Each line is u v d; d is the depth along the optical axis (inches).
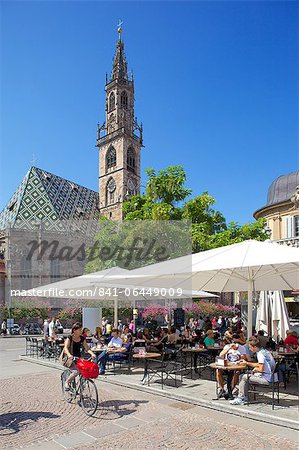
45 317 1728.6
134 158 3806.6
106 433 321.4
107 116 3843.5
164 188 1242.6
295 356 486.6
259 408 370.6
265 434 316.2
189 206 1218.0
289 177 1483.8
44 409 390.3
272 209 1456.7
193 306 1437.0
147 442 301.3
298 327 785.6
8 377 565.3
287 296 1268.5
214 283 649.6
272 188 1520.7
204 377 530.6
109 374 559.5
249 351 455.5
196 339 710.5
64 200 3304.6
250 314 514.6
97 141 3823.8
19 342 1188.5
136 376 542.9
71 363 389.1
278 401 389.4
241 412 364.8
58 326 1203.9
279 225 1428.4
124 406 397.4
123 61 3927.2
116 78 3804.1
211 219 1245.1
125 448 290.7
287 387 465.7
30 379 549.3
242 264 398.0
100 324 891.4
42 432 324.5
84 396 378.6
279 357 455.2
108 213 3612.2
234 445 294.0
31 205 2930.6
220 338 740.7
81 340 405.1
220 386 409.7
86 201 3612.2
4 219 2972.4
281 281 611.2
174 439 307.0
